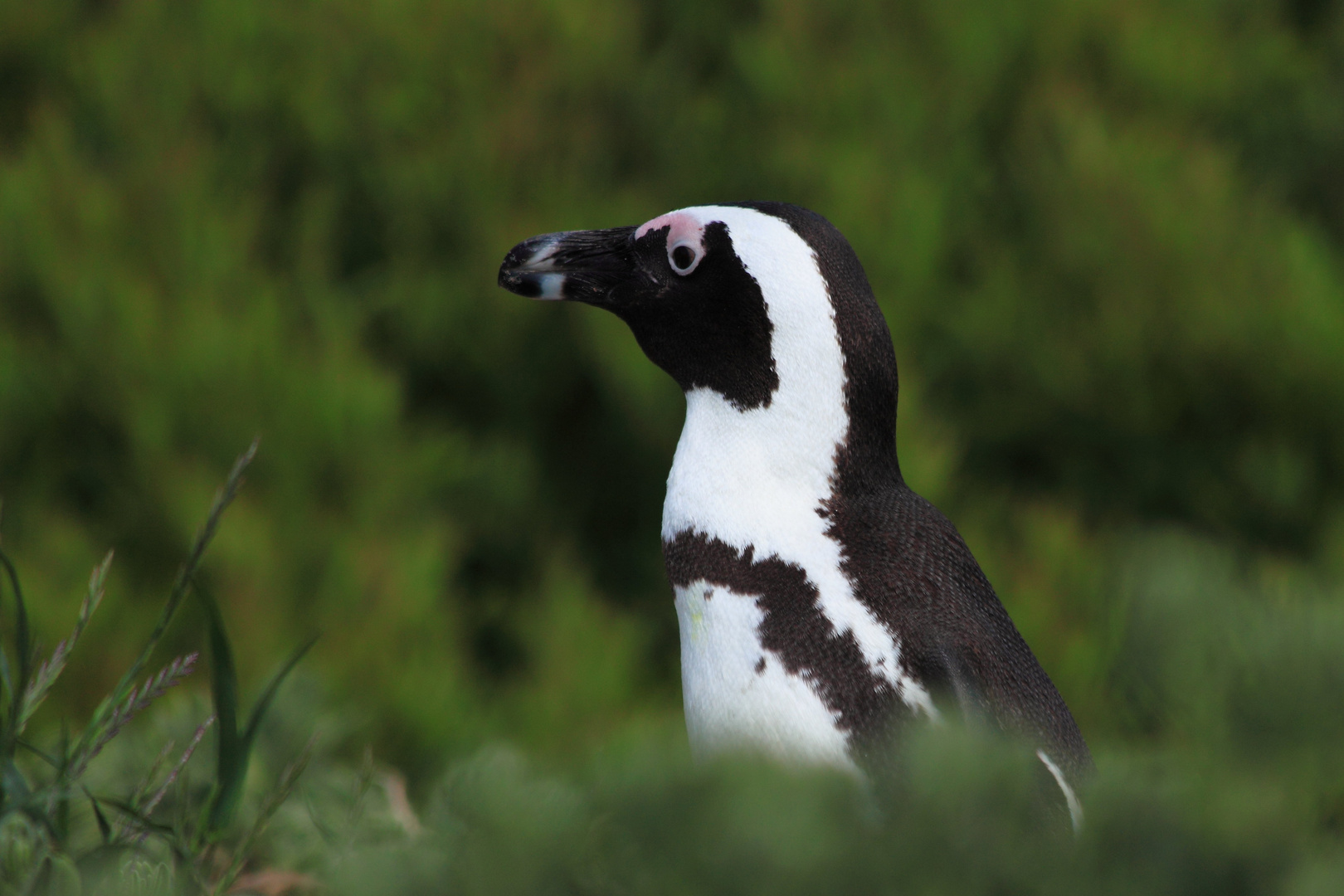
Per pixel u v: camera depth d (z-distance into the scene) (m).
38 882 3.73
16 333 15.73
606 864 2.10
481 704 14.72
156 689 4.58
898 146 18.83
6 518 14.92
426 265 17.16
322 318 15.59
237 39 17.25
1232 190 19.53
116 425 15.18
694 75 21.16
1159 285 18.30
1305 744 2.05
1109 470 19.08
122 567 14.57
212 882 5.21
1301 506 17.94
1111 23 20.42
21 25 18.19
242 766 5.04
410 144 17.11
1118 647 2.38
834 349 5.99
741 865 1.92
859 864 1.93
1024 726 5.29
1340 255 20.47
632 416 16.84
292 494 14.62
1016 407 19.03
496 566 17.31
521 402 17.59
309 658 12.22
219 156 16.84
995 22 19.69
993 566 13.61
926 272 17.92
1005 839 1.98
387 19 17.22
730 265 6.19
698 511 5.95
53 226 15.58
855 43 19.44
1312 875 1.82
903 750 4.62
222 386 14.45
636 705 14.52
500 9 17.47
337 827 6.18
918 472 14.84
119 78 17.00
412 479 15.27
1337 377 17.53
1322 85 22.28
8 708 4.49
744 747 2.08
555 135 17.75
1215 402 18.48
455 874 2.17
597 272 6.73
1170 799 1.96
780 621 5.49
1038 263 19.14
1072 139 18.98
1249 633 2.23
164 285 15.33
